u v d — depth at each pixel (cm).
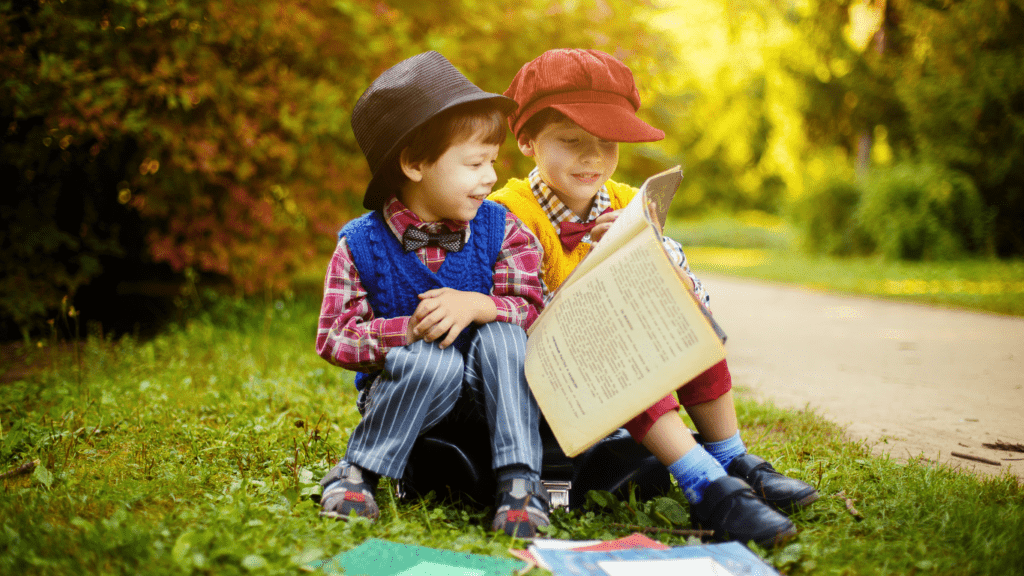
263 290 544
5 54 384
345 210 521
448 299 169
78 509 169
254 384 303
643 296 155
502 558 145
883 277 960
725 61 1809
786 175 2147
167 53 417
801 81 1452
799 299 795
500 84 518
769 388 353
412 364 166
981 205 1130
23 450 221
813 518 173
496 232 187
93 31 394
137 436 236
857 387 354
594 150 195
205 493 181
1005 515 170
